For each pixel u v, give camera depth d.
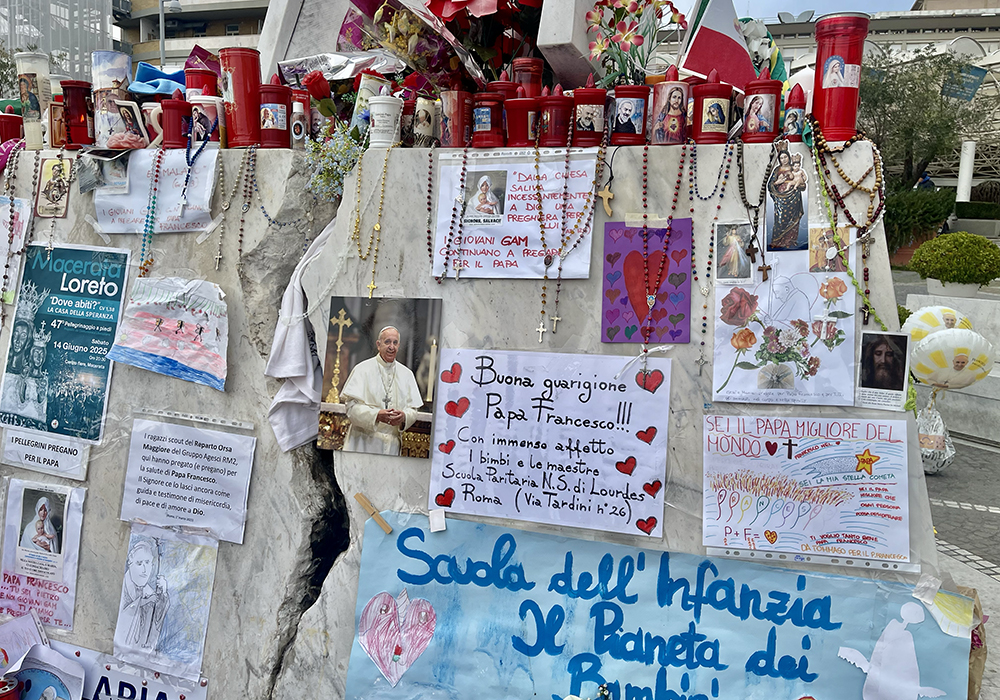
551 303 2.28
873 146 2.01
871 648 2.04
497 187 2.31
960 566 4.20
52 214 2.85
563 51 2.43
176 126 2.68
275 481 2.57
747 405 2.12
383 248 2.44
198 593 2.65
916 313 5.76
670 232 2.17
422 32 2.61
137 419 2.74
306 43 3.48
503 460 2.32
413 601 2.39
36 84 2.94
